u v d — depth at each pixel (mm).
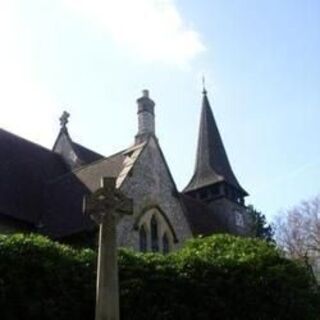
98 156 35219
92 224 23578
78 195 26438
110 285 12234
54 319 14781
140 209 25844
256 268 17391
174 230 27438
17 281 14625
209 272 17062
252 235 42969
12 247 15039
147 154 27391
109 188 13203
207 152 45281
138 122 34531
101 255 12508
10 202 25625
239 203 43906
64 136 33625
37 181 28656
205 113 47781
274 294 17094
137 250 25016
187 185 44312
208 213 39750
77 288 15617
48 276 15133
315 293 18344
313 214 49688
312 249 47000
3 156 28281
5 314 14227
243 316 16719
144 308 16062
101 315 11977
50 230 25156
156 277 16609
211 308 16547
